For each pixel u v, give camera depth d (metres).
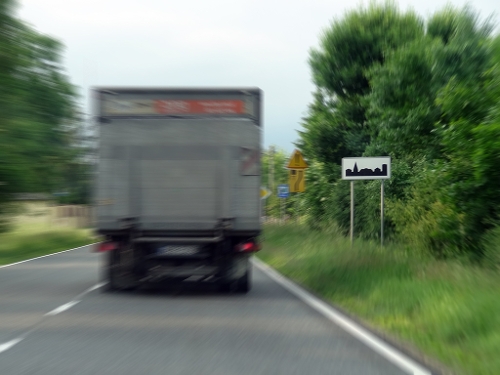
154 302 13.37
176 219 14.05
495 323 9.02
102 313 11.95
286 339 9.41
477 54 24.67
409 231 20.75
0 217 35.19
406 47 26.08
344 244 20.45
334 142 35.53
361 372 7.44
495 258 15.38
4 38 34.00
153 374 7.34
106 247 14.30
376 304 12.24
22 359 8.13
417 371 7.45
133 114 14.06
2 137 33.19
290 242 28.77
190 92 14.09
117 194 14.03
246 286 14.66
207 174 14.06
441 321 9.80
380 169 20.36
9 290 15.56
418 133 24.72
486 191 17.11
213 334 9.84
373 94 26.27
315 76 36.41
